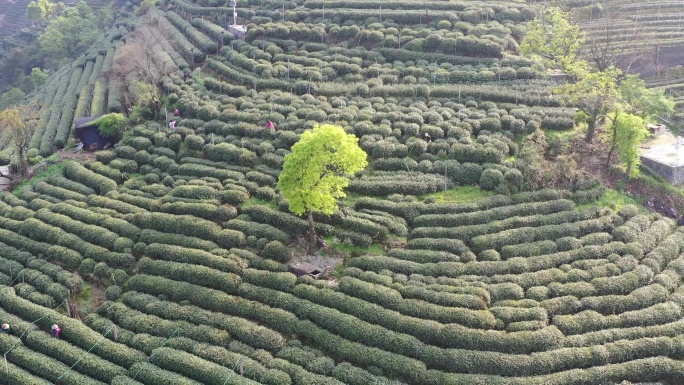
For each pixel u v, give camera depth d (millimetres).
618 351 42281
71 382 44000
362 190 59906
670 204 58312
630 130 57625
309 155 51062
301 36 92750
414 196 59188
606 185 59250
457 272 49594
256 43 92188
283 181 51906
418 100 73875
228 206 59250
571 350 42375
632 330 43938
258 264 52531
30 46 156250
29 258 57625
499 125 66500
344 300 47469
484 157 61281
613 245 51406
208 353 44562
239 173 64188
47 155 78562
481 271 49594
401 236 54531
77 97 96688
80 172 68438
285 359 44125
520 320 44875
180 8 117750
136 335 47312
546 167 59969
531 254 51281
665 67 85812
